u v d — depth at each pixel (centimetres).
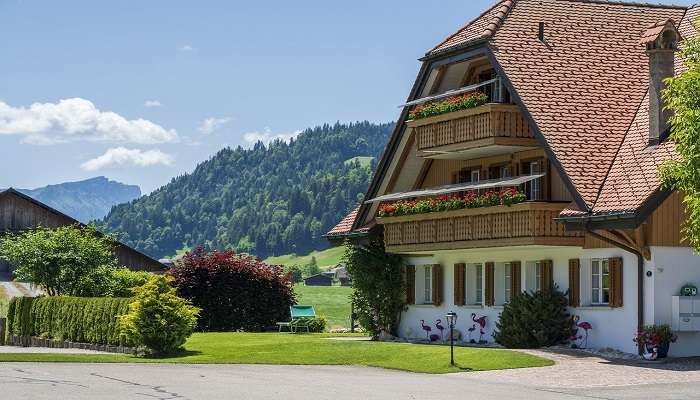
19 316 4944
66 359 3488
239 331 5575
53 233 5144
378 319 4669
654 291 3369
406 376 2941
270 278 5688
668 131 3538
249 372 3045
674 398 2398
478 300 4275
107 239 5319
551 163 3778
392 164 4584
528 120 3700
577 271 3691
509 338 3816
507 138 3847
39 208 6681
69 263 5081
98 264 5166
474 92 4041
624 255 3494
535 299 3775
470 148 3975
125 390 2461
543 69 3866
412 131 4447
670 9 4291
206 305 5553
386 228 4447
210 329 5566
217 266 5600
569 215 3516
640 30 4150
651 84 3572
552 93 3788
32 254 5050
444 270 4438
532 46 3941
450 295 4384
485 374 2955
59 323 4575
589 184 3522
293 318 5484
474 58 4066
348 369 3212
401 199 4594
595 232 3478
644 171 3447
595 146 3650
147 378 2788
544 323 3722
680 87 2780
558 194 3819
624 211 3309
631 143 3625
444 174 4472
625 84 3897
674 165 2788
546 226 3662
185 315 3747
